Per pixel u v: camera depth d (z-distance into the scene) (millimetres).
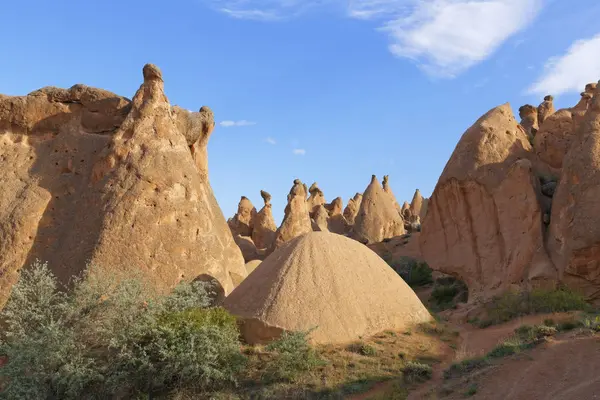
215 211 22375
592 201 20375
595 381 10016
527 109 34469
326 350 14164
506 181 24172
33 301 15133
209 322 13977
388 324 15727
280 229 37406
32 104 21172
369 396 11891
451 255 26047
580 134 22203
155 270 17391
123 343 13617
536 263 21766
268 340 14852
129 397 13070
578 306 18312
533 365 11461
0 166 20328
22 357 13148
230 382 13172
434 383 12258
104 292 14898
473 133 26359
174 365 13055
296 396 12070
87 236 17781
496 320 18922
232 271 21281
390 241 41750
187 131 22312
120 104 20703
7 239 18562
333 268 16094
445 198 26531
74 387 12914
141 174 18531
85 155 20141
